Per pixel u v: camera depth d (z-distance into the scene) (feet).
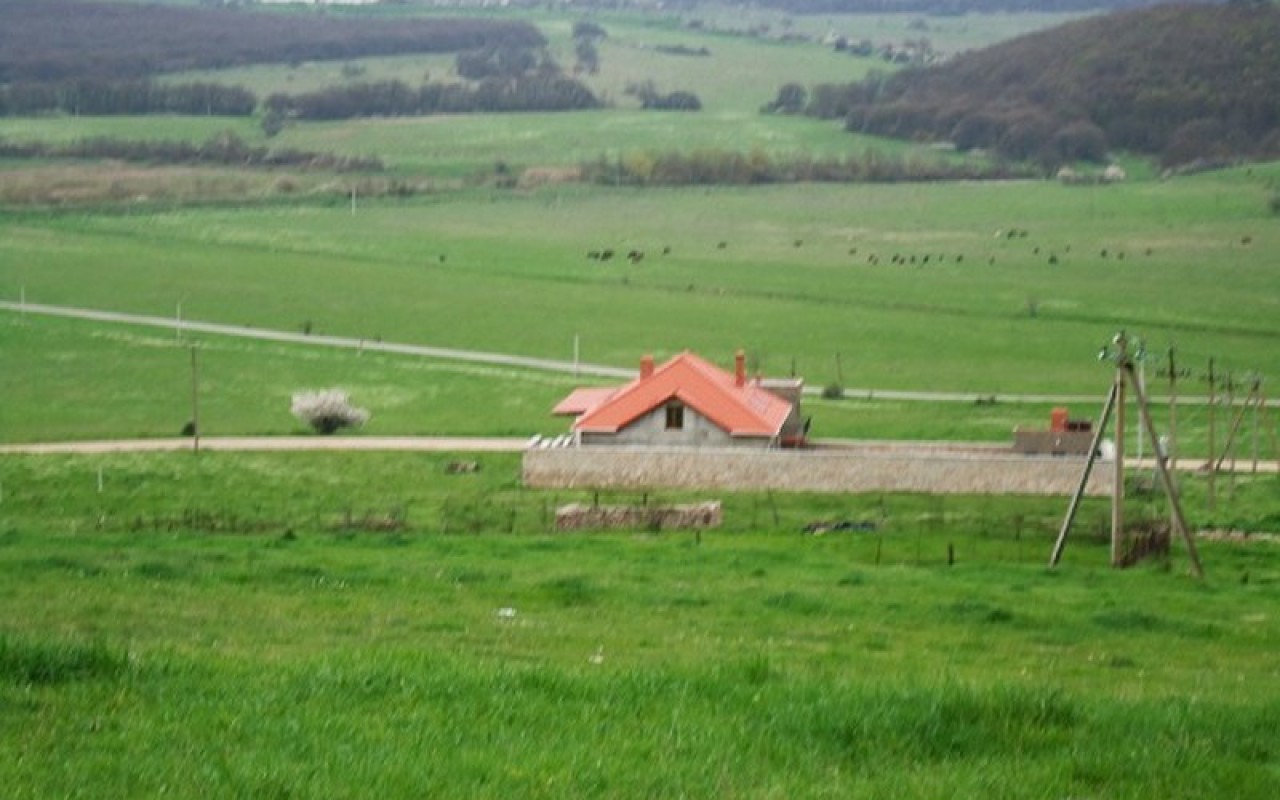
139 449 602.85
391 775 118.83
